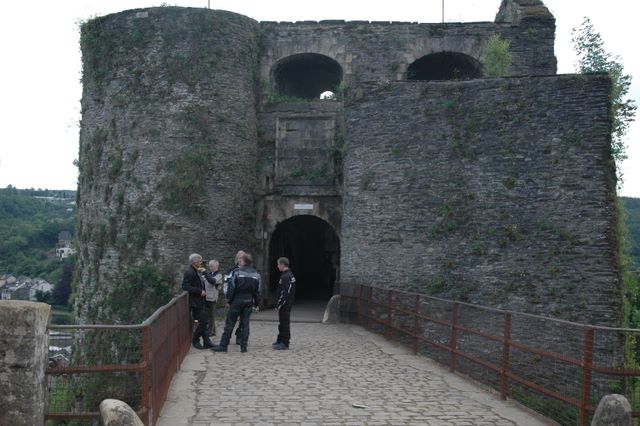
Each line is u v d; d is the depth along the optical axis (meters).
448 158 17.61
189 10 20.78
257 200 22.20
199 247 20.14
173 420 7.66
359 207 18.98
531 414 8.32
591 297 15.67
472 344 16.52
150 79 20.56
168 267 19.77
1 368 5.95
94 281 20.75
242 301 13.03
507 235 16.66
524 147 16.75
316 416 7.97
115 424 5.89
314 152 22.20
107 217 20.72
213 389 9.41
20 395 5.95
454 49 22.66
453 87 17.80
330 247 28.41
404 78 22.56
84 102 22.09
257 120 22.48
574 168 16.19
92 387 8.37
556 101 16.55
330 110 22.25
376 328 16.97
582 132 16.23
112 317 19.95
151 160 20.30
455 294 17.05
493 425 7.75
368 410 8.34
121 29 21.06
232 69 21.22
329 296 26.89
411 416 8.08
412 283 17.69
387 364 11.90
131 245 20.14
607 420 6.32
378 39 22.75
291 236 28.48
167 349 8.93
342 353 13.14
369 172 18.78
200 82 20.58
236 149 21.19
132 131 20.56
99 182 21.09
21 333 6.00
